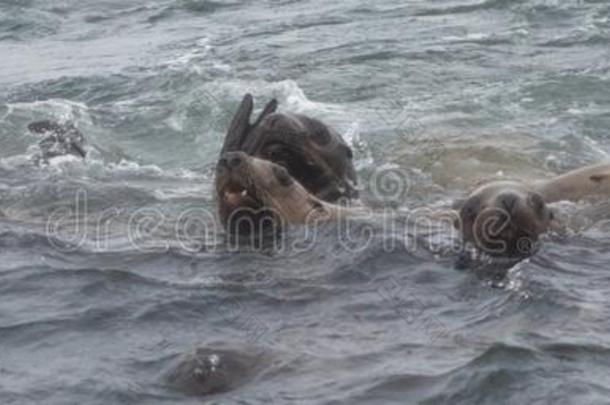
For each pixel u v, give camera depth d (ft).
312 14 165.27
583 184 75.72
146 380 45.88
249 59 133.18
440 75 119.85
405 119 101.91
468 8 158.30
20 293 58.49
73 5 195.00
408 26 148.77
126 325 53.01
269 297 56.65
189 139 102.27
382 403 43.04
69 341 51.01
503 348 46.98
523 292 55.83
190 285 58.95
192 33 160.35
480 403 42.80
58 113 110.93
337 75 120.78
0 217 76.54
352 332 51.19
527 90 112.06
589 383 43.86
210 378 45.47
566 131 98.53
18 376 46.65
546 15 150.61
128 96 119.65
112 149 98.94
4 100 120.98
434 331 51.03
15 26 177.88
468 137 95.35
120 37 163.73
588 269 60.59
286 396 43.65
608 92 111.34
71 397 44.37
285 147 75.05
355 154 91.40
